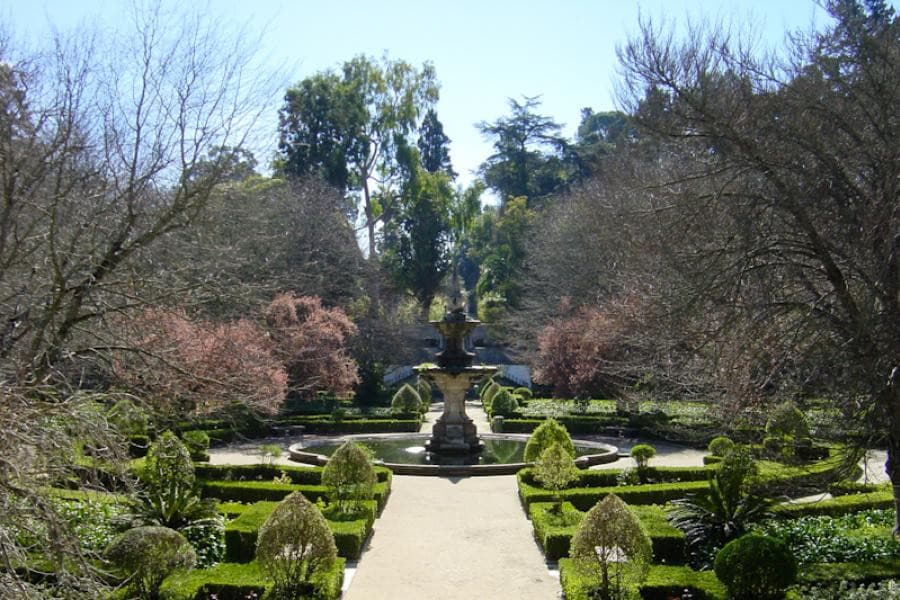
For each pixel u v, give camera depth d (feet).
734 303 31.32
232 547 33.37
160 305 35.63
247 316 58.29
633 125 36.06
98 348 33.55
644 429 75.87
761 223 32.71
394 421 85.20
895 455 32.24
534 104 174.70
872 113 31.37
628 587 28.45
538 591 31.17
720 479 35.53
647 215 36.40
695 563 33.22
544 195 167.02
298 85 131.23
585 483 49.85
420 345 148.36
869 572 28.76
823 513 38.83
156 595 26.53
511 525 41.73
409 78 134.41
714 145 33.32
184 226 36.58
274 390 47.50
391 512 44.70
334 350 88.99
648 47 33.83
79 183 36.81
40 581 25.55
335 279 116.67
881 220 29.17
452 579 32.68
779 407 33.24
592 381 85.20
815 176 31.07
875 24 33.12
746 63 33.55
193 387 39.65
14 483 19.16
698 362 37.68
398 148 133.18
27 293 31.37
